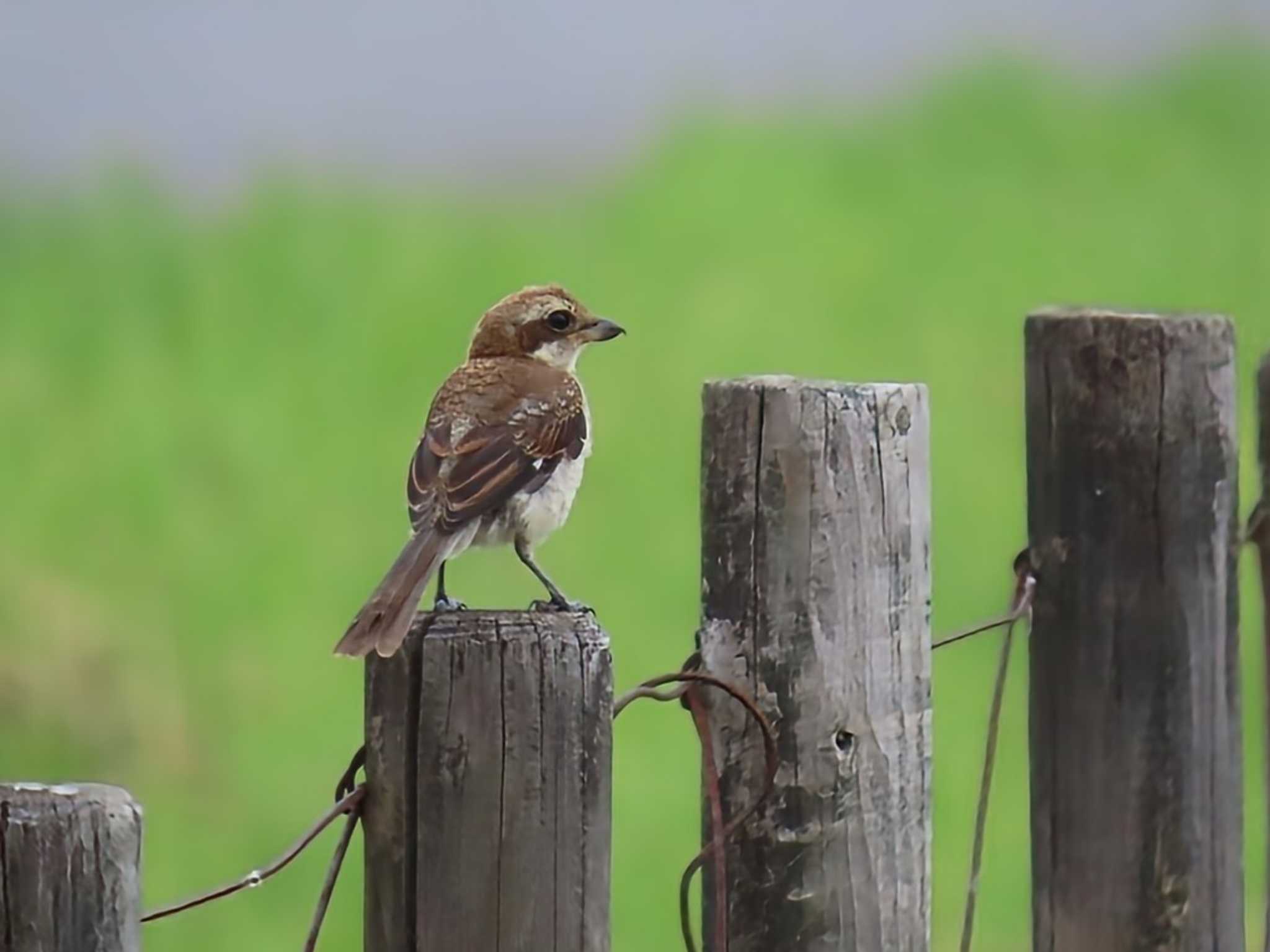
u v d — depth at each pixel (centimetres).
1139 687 730
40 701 1302
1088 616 732
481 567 1427
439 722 601
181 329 1789
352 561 1507
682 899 677
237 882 647
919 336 1747
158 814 1266
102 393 1698
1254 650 1289
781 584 666
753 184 1991
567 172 2120
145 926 1199
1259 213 1964
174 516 1550
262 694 1368
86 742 1298
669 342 1716
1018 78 2222
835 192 1980
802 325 1758
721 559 673
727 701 673
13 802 543
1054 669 739
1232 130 2133
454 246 1886
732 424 668
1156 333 720
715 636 673
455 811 602
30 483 1577
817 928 674
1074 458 729
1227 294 1873
